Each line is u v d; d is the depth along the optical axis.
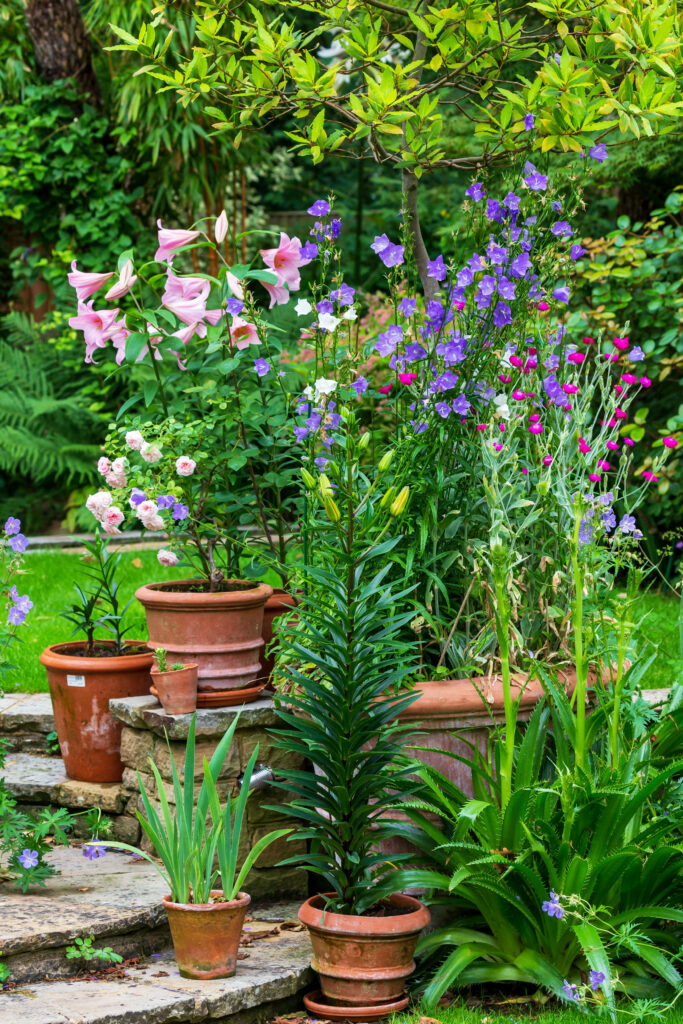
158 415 3.87
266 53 3.49
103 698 3.64
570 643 3.42
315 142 3.52
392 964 2.84
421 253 3.95
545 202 3.71
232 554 3.95
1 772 3.87
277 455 3.85
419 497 3.41
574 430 3.45
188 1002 2.63
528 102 3.36
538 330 3.93
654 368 6.50
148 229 10.27
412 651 3.44
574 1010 2.82
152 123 9.40
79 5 9.86
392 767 3.11
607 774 2.99
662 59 3.32
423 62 3.46
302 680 2.88
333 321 3.48
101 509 3.58
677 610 5.46
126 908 2.99
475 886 3.04
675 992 2.88
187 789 2.89
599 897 2.98
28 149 9.81
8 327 10.16
